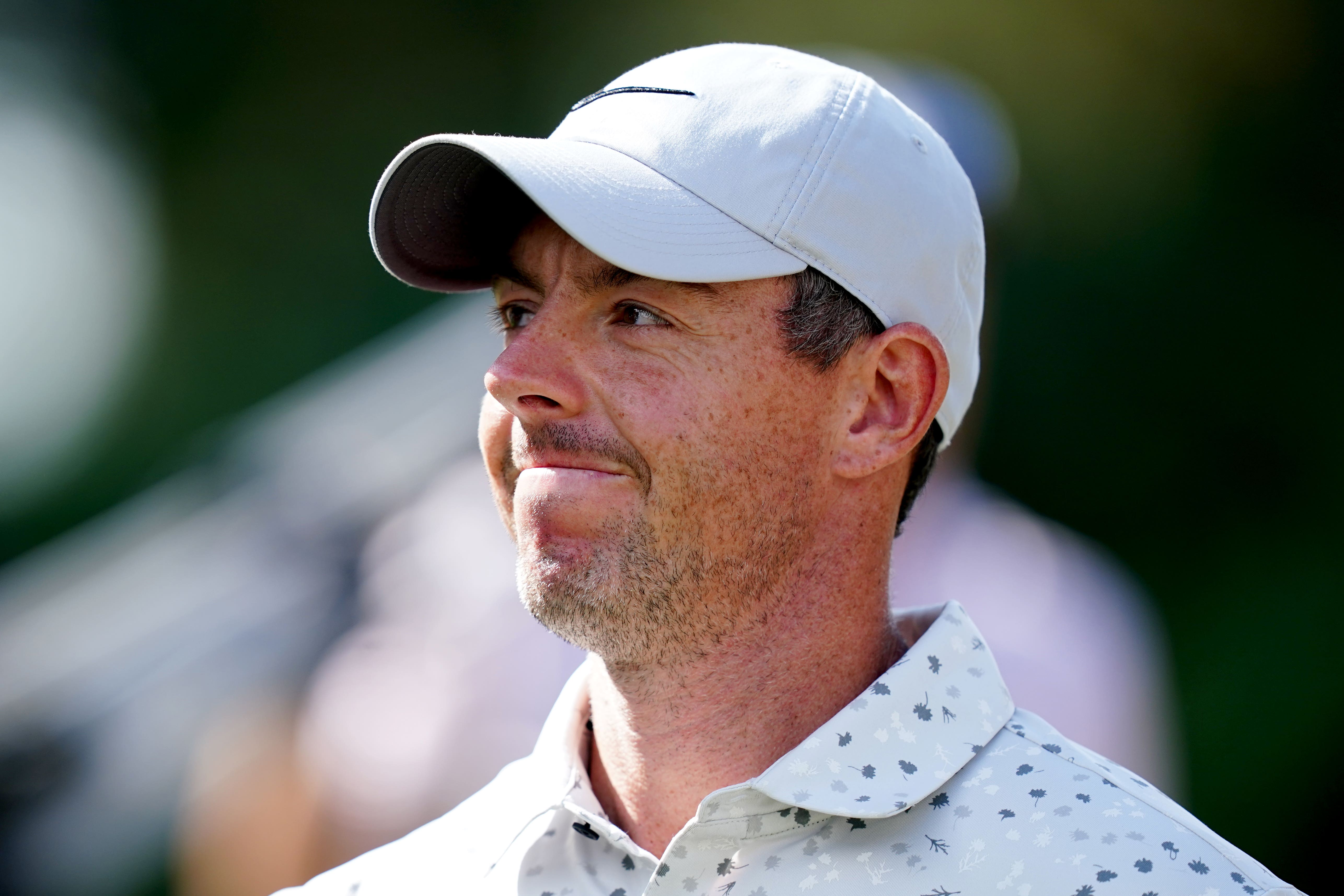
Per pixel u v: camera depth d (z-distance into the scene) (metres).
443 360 14.55
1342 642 24.12
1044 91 26.95
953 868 5.76
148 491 28.91
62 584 14.61
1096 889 5.59
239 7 35.28
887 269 6.55
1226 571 25.22
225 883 12.88
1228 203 26.20
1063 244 26.27
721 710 6.40
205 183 34.91
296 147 34.69
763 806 5.97
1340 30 26.14
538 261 6.52
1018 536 11.09
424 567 12.78
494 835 6.83
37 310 34.38
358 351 27.64
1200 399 25.78
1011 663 10.34
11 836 13.76
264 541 13.88
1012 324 25.83
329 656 13.09
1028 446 25.81
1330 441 25.30
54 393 33.94
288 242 34.34
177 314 34.12
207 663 13.53
